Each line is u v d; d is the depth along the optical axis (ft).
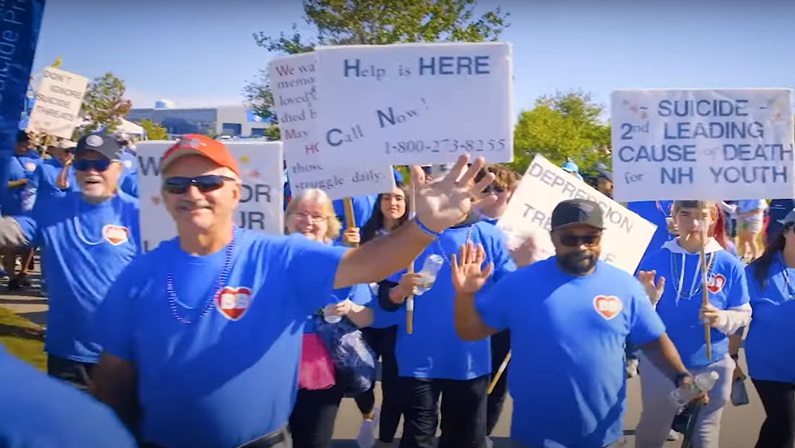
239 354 8.86
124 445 4.80
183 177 8.96
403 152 12.26
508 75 11.97
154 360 8.87
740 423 20.66
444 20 69.62
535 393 11.34
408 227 8.84
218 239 9.18
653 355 11.83
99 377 9.34
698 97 15.08
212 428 8.93
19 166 30.09
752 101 15.05
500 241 14.87
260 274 9.09
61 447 4.44
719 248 15.11
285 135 15.81
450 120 12.10
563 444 11.31
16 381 4.60
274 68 15.93
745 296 14.75
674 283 14.90
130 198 15.64
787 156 15.03
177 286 8.95
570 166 35.96
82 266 14.74
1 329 24.52
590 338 11.12
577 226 11.27
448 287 14.37
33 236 14.99
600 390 11.14
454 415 14.75
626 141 15.17
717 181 15.06
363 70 12.31
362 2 68.59
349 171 15.10
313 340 13.58
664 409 14.30
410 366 14.47
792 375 14.40
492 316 11.75
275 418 9.27
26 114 41.11
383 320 14.57
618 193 15.20
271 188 14.52
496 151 12.03
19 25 17.15
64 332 14.70
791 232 14.49
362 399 18.11
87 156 14.92
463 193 8.68
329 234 14.69
